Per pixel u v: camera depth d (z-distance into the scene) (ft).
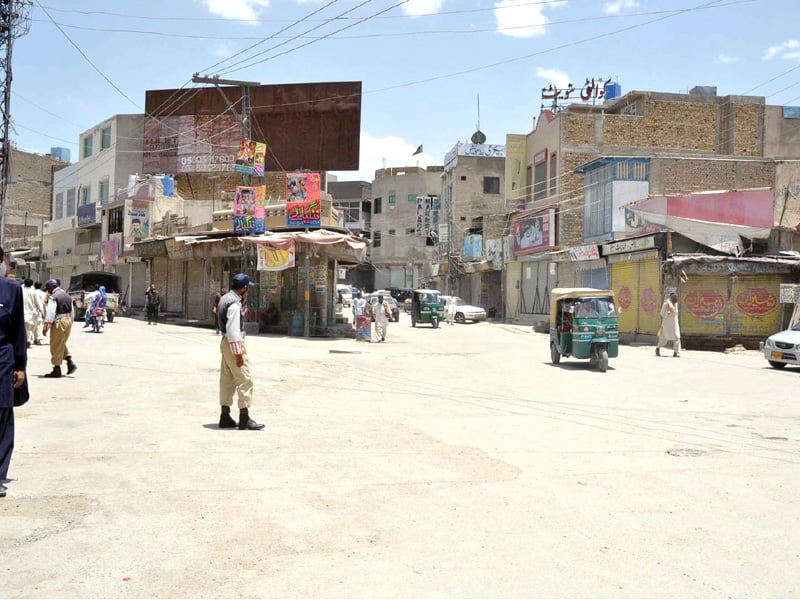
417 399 40.06
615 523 17.88
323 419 32.30
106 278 125.70
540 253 128.57
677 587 13.89
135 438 26.63
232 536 16.34
